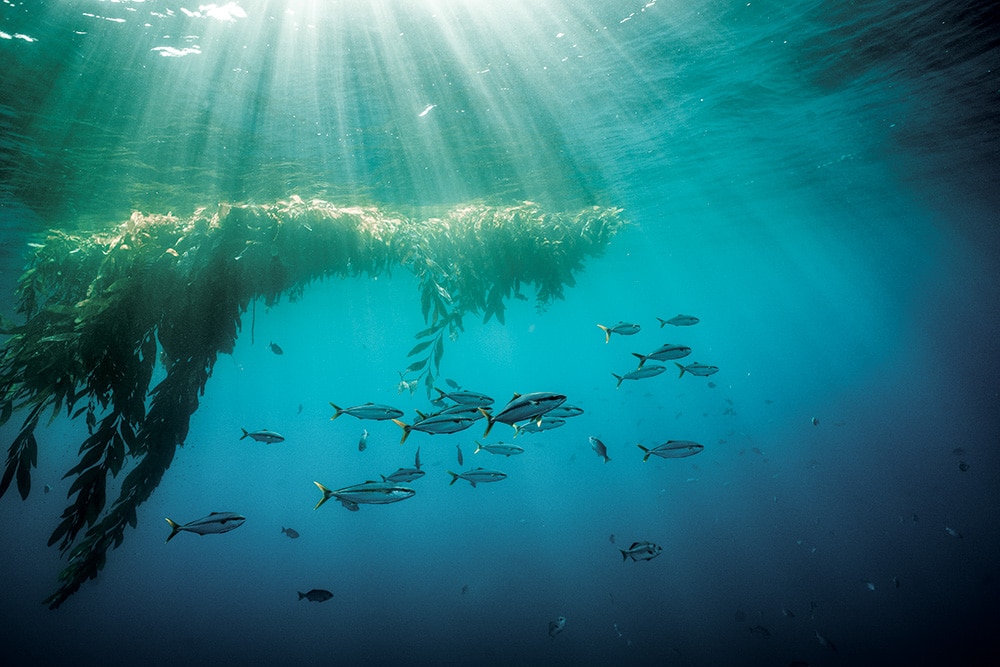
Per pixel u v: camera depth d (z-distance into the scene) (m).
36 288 9.08
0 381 5.99
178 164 9.24
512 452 8.39
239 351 43.41
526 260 9.74
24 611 16.80
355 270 8.15
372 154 10.36
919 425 37.09
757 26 8.61
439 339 8.34
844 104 12.07
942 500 20.92
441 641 14.29
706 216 23.75
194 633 15.05
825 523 20.83
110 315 6.45
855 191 22.00
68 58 6.57
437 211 13.58
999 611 12.05
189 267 6.58
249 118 8.41
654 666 12.24
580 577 18.41
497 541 24.31
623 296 54.28
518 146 11.45
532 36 8.30
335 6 7.23
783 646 12.33
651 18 8.25
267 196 10.77
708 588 16.19
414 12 7.55
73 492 5.87
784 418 54.38
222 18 6.79
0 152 8.38
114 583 20.11
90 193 9.95
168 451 6.55
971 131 15.16
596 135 11.79
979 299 77.81
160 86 7.32
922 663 10.94
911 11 8.38
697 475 35.47
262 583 19.78
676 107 11.23
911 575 14.77
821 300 79.06
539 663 12.83
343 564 22.05
